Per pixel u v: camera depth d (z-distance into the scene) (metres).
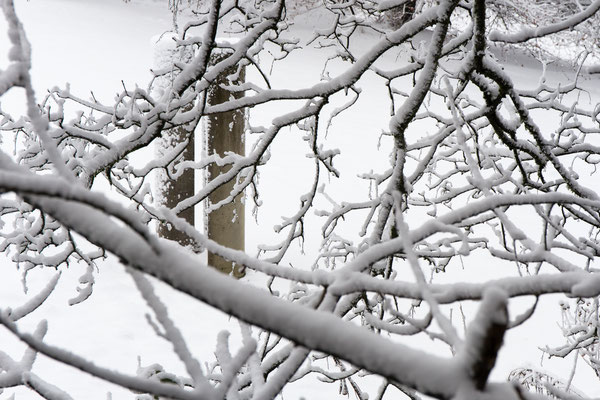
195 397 0.99
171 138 6.53
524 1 10.57
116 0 18.98
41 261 3.20
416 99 2.25
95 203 0.82
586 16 2.70
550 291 1.29
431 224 1.56
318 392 5.07
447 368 0.80
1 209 3.44
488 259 7.70
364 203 3.58
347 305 2.00
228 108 3.04
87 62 13.27
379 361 0.82
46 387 1.45
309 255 7.33
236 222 6.62
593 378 5.80
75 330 5.53
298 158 10.38
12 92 10.69
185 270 0.87
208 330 5.72
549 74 16.02
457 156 10.82
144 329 5.66
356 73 2.83
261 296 0.87
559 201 1.84
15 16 1.04
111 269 6.57
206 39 2.65
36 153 3.44
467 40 3.25
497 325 0.73
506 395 0.79
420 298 1.29
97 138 3.08
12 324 0.91
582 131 3.64
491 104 2.75
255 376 1.47
